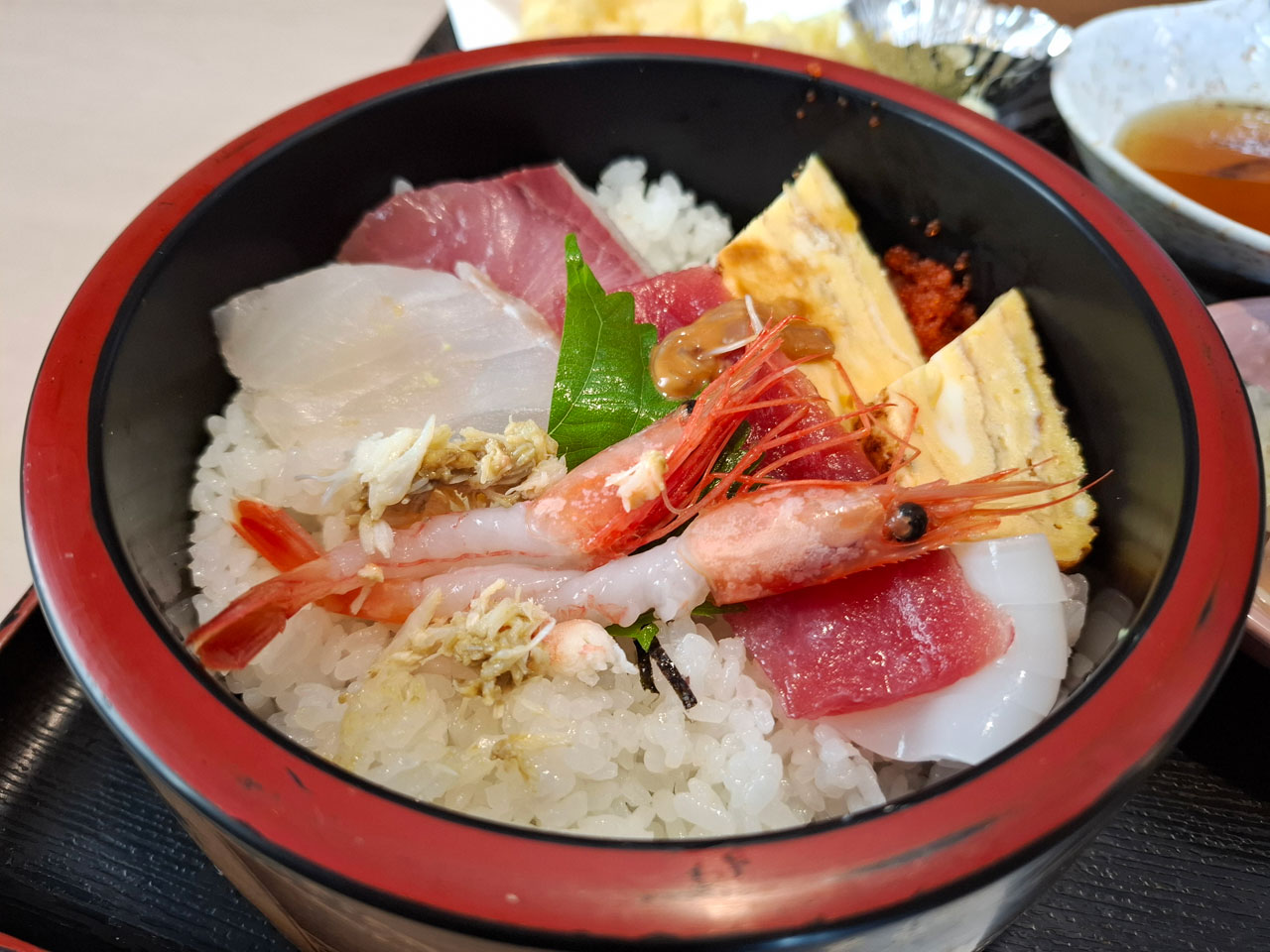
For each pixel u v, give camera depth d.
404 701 0.14
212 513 0.16
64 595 0.12
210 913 0.15
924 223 0.20
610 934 0.10
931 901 0.10
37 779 0.16
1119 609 0.15
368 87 0.19
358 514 0.16
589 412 0.18
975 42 0.28
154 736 0.11
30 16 0.31
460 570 0.16
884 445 0.19
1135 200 0.24
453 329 0.19
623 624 0.15
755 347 0.17
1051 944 0.15
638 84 0.20
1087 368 0.17
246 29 0.31
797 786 0.15
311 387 0.18
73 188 0.26
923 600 0.15
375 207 0.20
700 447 0.16
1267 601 0.17
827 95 0.20
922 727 0.15
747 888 0.10
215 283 0.17
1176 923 0.16
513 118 0.21
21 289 0.24
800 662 0.15
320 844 0.10
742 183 0.22
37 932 0.15
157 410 0.16
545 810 0.14
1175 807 0.17
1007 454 0.18
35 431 0.13
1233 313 0.21
